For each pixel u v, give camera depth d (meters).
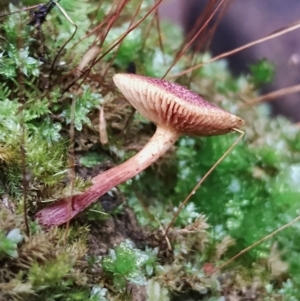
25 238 0.09
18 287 0.09
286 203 0.14
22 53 0.12
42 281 0.09
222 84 0.20
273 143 0.17
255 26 0.22
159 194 0.15
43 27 0.13
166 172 0.15
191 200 0.15
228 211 0.14
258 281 0.13
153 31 0.20
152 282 0.12
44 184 0.11
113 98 0.14
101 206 0.12
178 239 0.13
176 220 0.13
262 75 0.20
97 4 0.17
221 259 0.14
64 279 0.10
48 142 0.12
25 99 0.12
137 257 0.11
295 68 0.22
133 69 0.15
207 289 0.12
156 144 0.11
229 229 0.14
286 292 0.13
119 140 0.14
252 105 0.20
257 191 0.15
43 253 0.09
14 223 0.10
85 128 0.13
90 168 0.13
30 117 0.11
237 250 0.14
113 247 0.12
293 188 0.14
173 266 0.12
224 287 0.13
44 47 0.13
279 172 0.15
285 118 0.21
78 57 0.13
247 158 0.15
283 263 0.14
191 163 0.15
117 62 0.15
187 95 0.11
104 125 0.13
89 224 0.12
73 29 0.15
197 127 0.11
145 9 0.19
